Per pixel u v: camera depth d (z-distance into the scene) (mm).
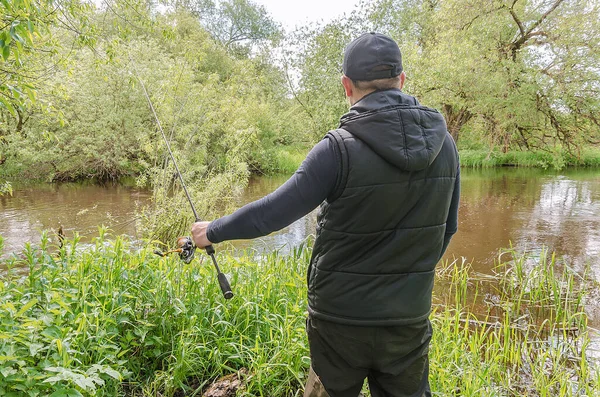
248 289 2932
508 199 10422
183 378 2330
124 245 2893
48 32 3738
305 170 1291
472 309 4062
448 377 2479
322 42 10375
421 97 11195
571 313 3918
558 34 12422
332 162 1267
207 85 9211
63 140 13156
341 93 10188
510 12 13031
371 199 1256
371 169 1247
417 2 13516
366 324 1313
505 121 12883
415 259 1324
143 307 2570
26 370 1726
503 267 5387
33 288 2291
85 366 1966
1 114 6973
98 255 2756
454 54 11438
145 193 11375
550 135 13984
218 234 1402
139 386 2295
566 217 8367
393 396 1408
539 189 11953
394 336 1332
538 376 2645
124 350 2316
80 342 2113
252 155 15781
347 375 1397
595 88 12188
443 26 13086
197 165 9328
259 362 2328
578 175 15156
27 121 12828
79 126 13094
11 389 1700
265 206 1308
